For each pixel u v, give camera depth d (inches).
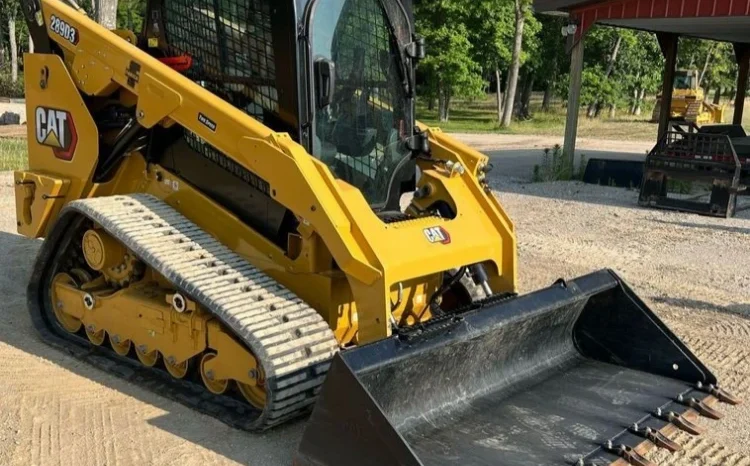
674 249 353.7
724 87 1923.0
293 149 159.3
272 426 160.7
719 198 430.9
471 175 193.6
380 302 151.2
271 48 172.7
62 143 210.8
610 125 1237.7
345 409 130.1
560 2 522.0
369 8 183.9
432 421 153.4
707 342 233.8
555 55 1334.9
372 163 187.2
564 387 172.2
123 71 189.2
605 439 149.9
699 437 173.2
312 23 168.7
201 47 190.9
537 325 171.5
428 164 201.5
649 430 151.9
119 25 1274.6
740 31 591.5
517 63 1176.8
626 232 387.9
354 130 182.5
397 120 194.1
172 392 178.7
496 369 169.5
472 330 150.0
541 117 1402.6
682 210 445.7
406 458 122.5
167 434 163.8
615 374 179.8
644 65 1390.3
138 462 152.3
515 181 557.9
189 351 174.9
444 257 166.2
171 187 195.9
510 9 1184.2
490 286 190.2
